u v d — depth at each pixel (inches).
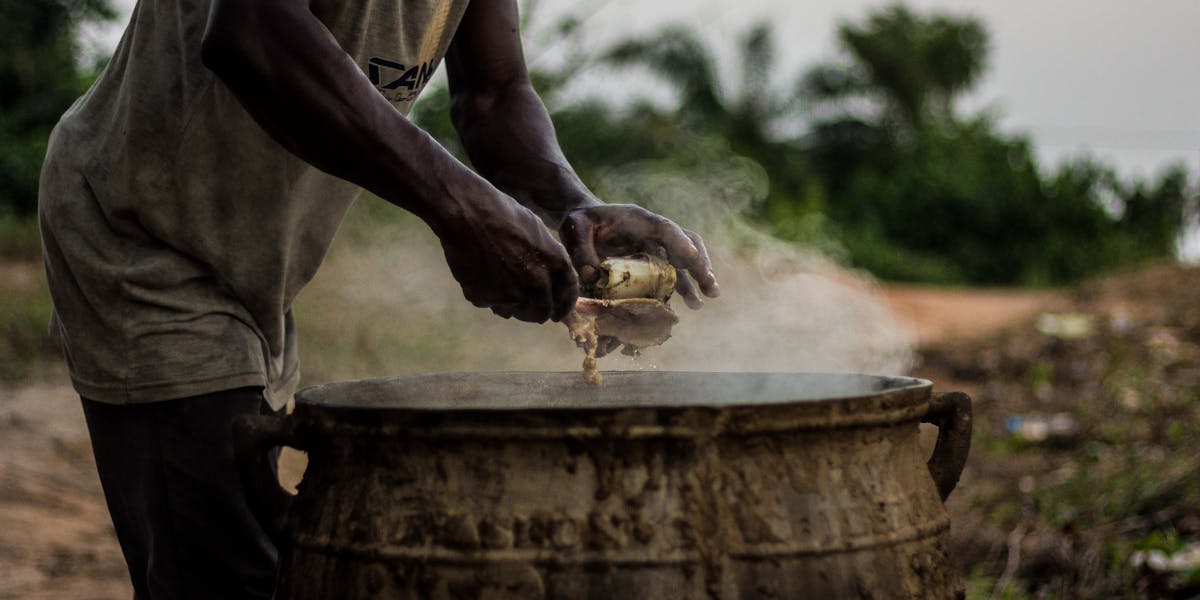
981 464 198.4
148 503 80.9
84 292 81.4
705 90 871.7
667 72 844.6
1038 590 138.1
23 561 152.4
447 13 84.6
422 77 86.4
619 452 55.5
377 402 73.2
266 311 83.8
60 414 240.4
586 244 74.9
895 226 945.5
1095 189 1018.1
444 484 56.7
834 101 1068.5
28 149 570.3
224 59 61.8
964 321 454.9
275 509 64.4
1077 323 350.9
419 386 76.2
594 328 70.9
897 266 824.3
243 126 78.4
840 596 57.1
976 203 943.7
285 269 83.4
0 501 177.9
